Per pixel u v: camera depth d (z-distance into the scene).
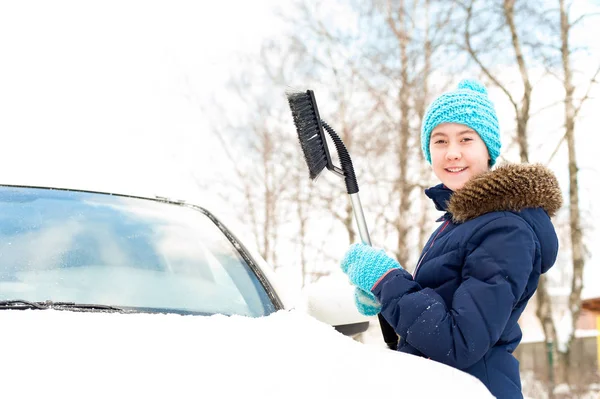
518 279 1.80
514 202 1.89
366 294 2.13
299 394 1.25
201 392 1.21
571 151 15.66
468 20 15.91
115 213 2.25
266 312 2.04
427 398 1.36
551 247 1.92
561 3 15.58
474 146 2.16
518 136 15.85
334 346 1.57
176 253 2.15
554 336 15.07
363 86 16.61
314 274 16.48
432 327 1.80
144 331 1.46
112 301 1.85
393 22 16.34
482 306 1.78
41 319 1.48
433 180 15.73
